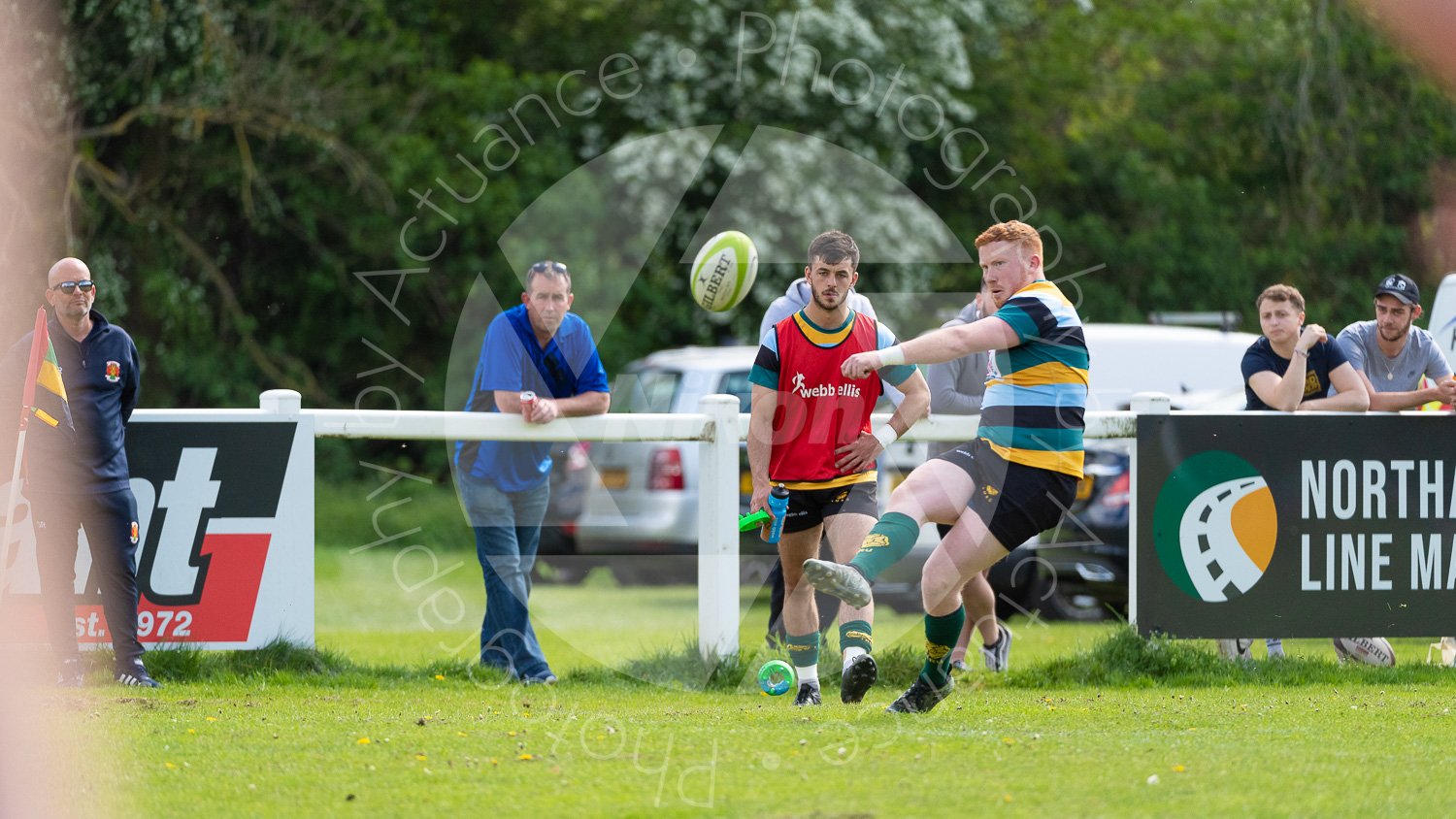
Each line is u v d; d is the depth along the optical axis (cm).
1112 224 7619
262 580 2242
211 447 2228
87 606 2178
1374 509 2411
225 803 1302
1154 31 7838
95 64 5800
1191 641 2462
